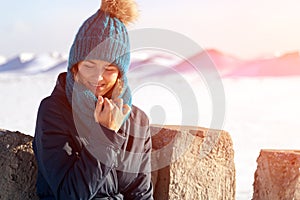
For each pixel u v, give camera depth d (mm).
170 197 3701
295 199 3734
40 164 3096
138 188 3324
